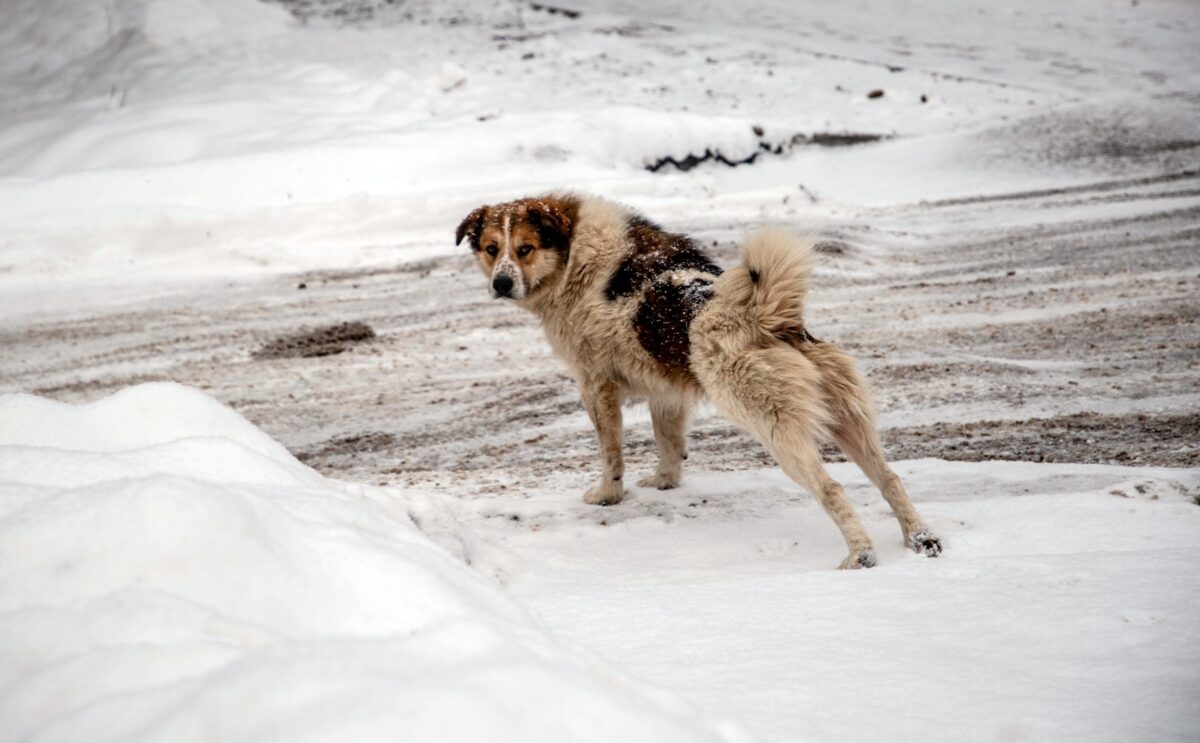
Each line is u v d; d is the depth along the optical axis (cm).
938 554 596
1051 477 754
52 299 1727
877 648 385
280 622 268
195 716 220
